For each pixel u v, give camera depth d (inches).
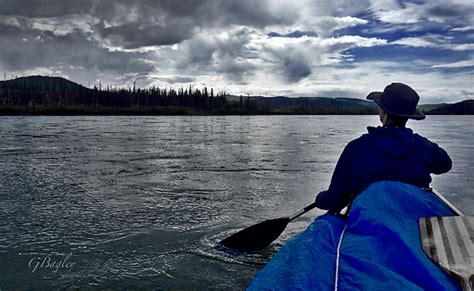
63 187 351.9
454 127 1812.3
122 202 296.8
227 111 6934.1
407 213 119.4
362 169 135.2
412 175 134.1
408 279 93.1
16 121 2367.1
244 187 357.1
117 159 552.7
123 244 206.7
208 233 225.6
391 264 98.0
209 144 820.6
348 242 109.7
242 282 165.8
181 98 7081.7
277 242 213.9
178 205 288.5
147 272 173.3
